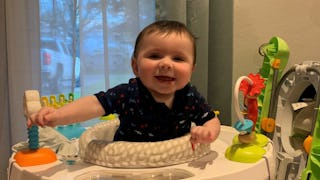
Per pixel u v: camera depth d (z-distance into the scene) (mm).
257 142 716
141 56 670
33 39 1015
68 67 1057
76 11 1060
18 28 997
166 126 708
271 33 1196
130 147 627
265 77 1070
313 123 887
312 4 1221
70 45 1053
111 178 611
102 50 1081
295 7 1210
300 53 1228
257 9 1178
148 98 682
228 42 1110
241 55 1176
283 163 982
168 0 1069
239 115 694
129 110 685
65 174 596
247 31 1175
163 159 624
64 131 907
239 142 698
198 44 1104
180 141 644
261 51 1127
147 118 690
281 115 1036
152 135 706
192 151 652
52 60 1045
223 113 1137
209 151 708
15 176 619
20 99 1015
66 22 1046
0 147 1035
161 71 648
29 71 1018
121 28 1088
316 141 789
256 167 636
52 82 1047
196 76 1110
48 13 1032
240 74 1179
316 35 1234
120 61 1097
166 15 1076
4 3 999
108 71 1086
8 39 997
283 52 1052
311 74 925
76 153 758
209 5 1121
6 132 1037
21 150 662
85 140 695
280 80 1012
